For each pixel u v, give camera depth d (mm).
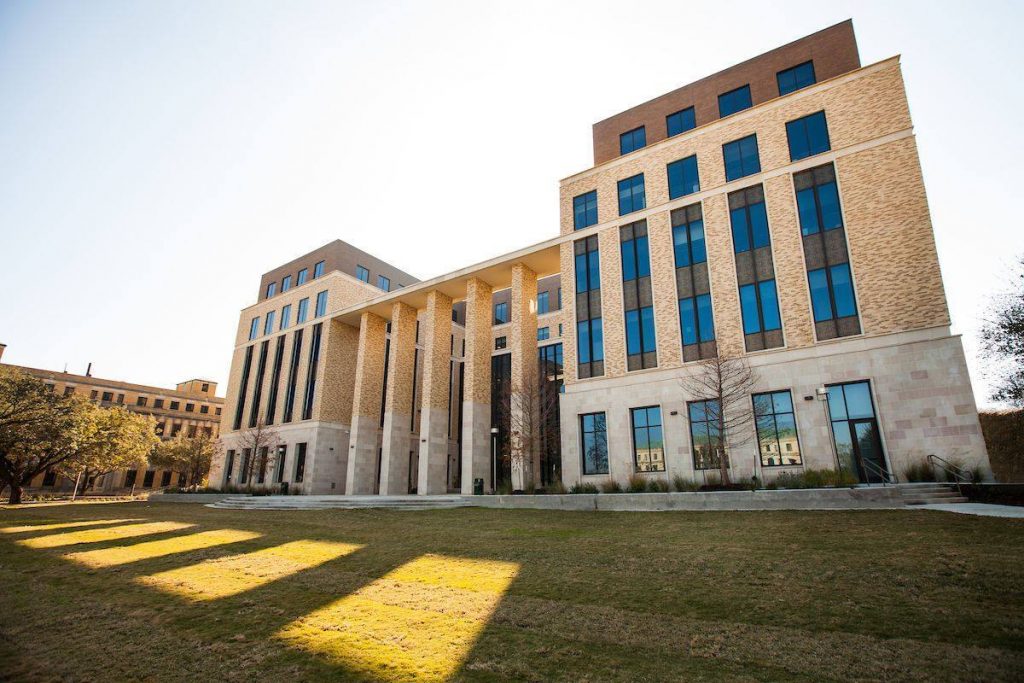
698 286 25797
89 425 41406
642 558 11719
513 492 26641
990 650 6230
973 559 9672
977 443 18469
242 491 42438
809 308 22641
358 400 39531
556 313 45312
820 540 12273
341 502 26984
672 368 25438
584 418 27844
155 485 76188
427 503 25078
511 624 7969
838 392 21500
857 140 23078
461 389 50062
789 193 24234
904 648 6453
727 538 13242
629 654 6727
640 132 30609
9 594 10742
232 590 10516
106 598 10273
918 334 20203
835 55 25312
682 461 24141
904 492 17141
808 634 7070
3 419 34844
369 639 7562
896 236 21328
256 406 47375
